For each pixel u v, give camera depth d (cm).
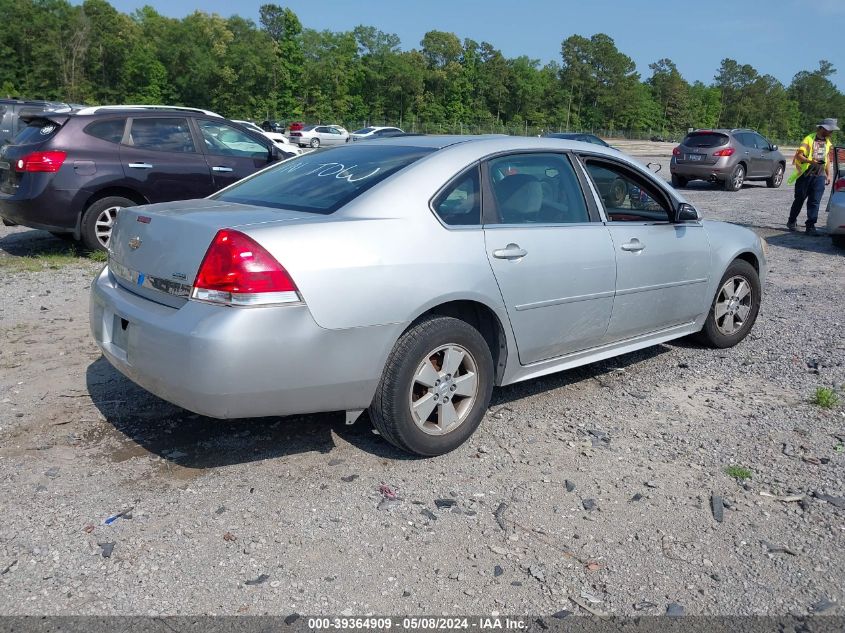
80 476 351
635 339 490
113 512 321
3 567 282
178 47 8794
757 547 307
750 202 1652
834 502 342
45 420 412
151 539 302
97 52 8600
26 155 821
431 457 379
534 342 412
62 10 8656
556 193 434
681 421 434
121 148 860
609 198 468
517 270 392
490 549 301
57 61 8369
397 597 270
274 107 8806
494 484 354
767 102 14062
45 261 851
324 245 327
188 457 372
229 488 343
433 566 289
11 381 469
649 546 306
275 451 381
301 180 405
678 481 361
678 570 290
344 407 346
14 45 8512
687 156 1973
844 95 15625
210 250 316
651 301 482
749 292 581
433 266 356
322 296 322
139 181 868
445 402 374
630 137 11088
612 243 447
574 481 358
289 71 8875
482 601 269
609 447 397
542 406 454
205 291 315
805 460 385
